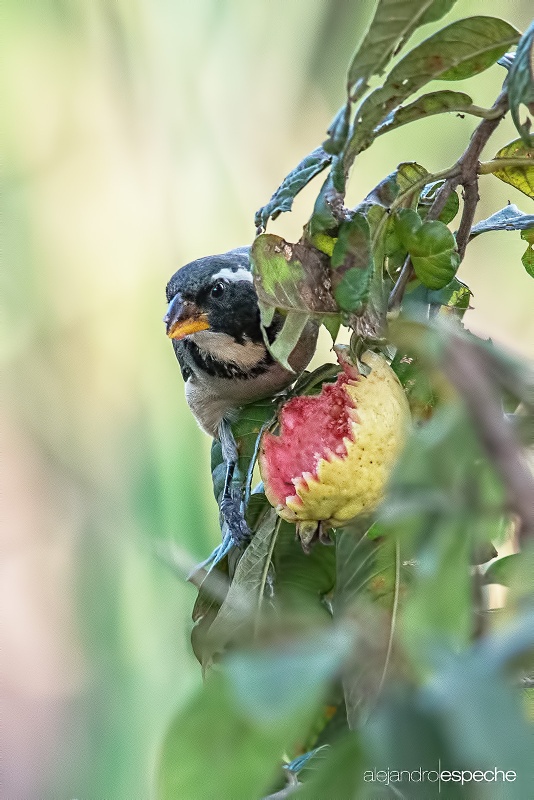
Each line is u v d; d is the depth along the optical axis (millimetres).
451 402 2002
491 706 1382
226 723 1545
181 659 8219
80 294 11867
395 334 2385
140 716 8188
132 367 11539
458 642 1708
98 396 11367
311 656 1500
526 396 1949
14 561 10656
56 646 10461
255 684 1434
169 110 12023
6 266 11750
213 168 11906
